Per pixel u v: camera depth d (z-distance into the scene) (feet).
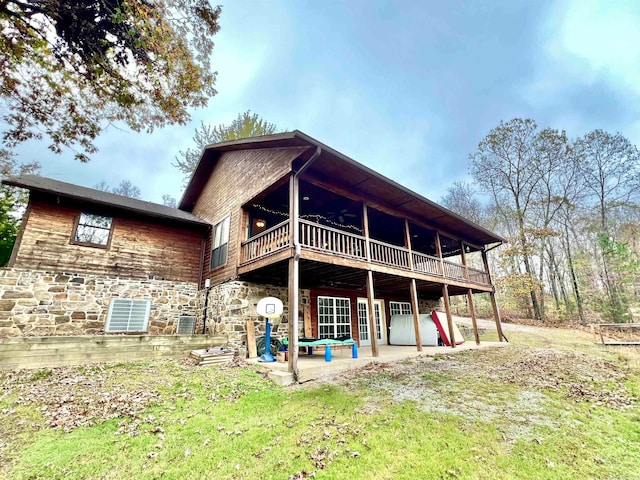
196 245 34.14
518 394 15.75
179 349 21.98
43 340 17.47
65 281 25.13
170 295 30.78
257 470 8.94
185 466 9.09
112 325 26.73
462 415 12.87
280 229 22.58
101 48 15.38
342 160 21.30
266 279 27.48
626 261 55.21
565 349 31.48
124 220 29.35
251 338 24.79
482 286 39.86
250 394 15.14
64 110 16.85
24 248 23.93
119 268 28.09
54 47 14.85
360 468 9.02
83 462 9.12
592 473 8.98
